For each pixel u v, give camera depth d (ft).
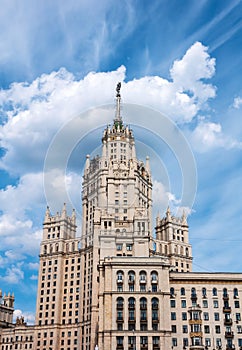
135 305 391.65
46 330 574.97
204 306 412.16
